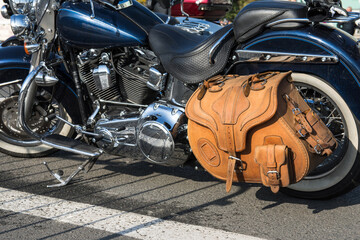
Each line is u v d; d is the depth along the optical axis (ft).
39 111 11.60
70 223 8.44
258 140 7.98
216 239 7.77
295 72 8.88
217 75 9.21
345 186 8.86
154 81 9.54
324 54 8.41
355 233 8.00
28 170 11.39
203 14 17.80
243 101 7.95
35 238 7.90
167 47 9.58
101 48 9.78
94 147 10.09
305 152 7.76
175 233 8.00
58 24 10.18
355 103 8.42
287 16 8.60
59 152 12.89
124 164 11.78
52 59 10.84
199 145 8.57
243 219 8.58
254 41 8.95
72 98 11.64
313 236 7.89
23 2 10.52
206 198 9.60
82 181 10.62
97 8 9.87
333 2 8.52
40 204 9.31
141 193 9.89
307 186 9.26
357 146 8.61
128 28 9.71
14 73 11.83
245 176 8.38
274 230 8.12
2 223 8.47
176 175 11.00
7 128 12.03
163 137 9.29
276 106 7.63
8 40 13.30
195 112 8.39
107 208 9.09
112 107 10.32
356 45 8.61
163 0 10.12
